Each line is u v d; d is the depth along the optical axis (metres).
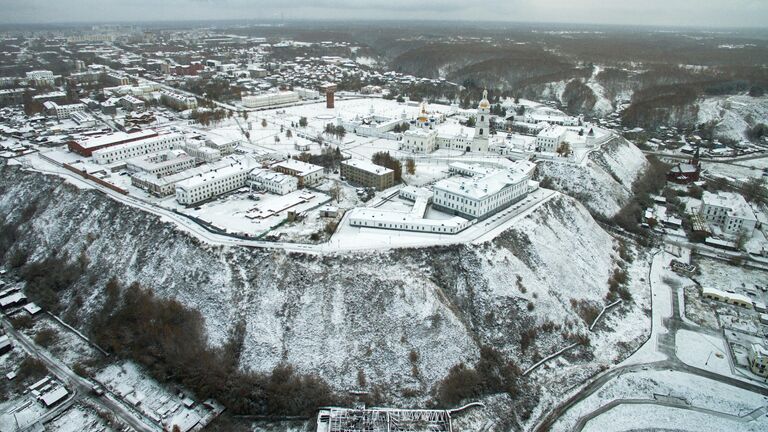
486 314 154.12
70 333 154.88
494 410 131.00
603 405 133.62
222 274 154.38
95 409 127.19
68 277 174.50
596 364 148.12
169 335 141.62
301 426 124.19
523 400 134.50
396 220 178.12
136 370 139.25
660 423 127.88
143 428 122.12
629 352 153.75
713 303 179.25
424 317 144.38
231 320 145.38
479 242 168.25
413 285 149.62
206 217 185.62
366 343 140.12
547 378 141.88
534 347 150.75
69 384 135.12
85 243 185.00
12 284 178.00
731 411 131.75
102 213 194.38
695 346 156.50
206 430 121.94
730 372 145.62
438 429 122.50
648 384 140.75
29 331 155.12
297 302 146.62
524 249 176.25
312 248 160.62
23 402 129.25
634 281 192.25
